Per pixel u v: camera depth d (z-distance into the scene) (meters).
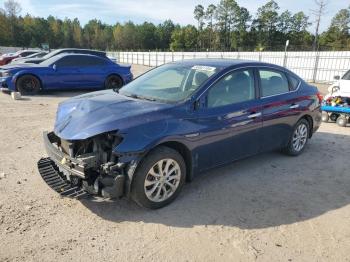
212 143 4.35
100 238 3.37
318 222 3.83
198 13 92.50
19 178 4.68
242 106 4.70
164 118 3.91
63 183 3.98
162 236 3.44
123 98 4.42
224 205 4.12
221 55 32.94
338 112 8.75
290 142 5.79
